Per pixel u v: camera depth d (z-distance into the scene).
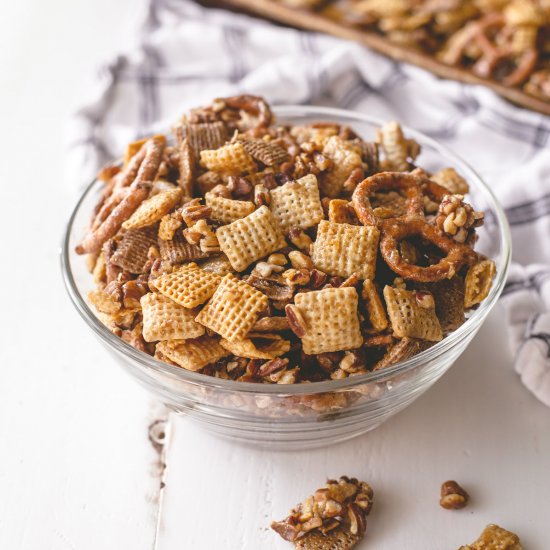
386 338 0.47
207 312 0.46
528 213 0.60
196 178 0.51
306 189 0.49
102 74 0.68
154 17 0.74
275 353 0.46
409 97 0.68
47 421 0.53
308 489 0.51
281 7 0.72
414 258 0.48
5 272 0.60
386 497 0.50
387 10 0.70
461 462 0.51
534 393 0.53
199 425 0.51
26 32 0.75
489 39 0.69
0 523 0.50
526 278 0.57
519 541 0.49
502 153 0.65
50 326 0.57
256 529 0.49
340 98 0.69
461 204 0.49
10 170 0.66
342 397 0.46
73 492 0.51
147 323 0.46
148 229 0.49
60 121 0.69
